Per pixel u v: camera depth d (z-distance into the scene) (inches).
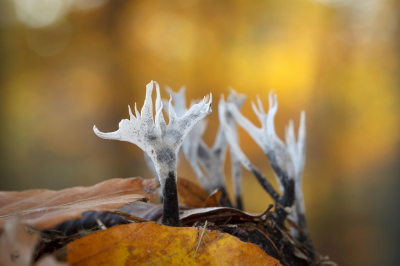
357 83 54.1
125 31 61.1
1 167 38.0
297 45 60.6
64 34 60.6
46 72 59.9
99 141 58.4
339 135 54.6
